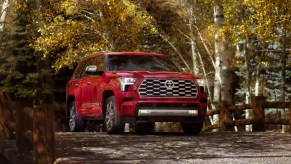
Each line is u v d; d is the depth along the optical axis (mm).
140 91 11219
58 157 7246
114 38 22469
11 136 9297
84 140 9945
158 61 12781
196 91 11578
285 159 7398
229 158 7473
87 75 13375
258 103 13852
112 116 11586
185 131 12328
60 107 27891
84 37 23531
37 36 25406
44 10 23953
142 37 23531
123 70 12109
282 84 26516
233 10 20375
